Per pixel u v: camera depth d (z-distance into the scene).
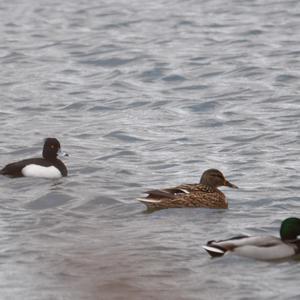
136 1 52.50
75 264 16.08
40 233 18.08
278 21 44.81
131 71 36.19
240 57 37.62
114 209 19.78
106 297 14.38
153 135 27.02
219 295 15.03
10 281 15.57
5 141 26.55
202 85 33.56
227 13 47.56
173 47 40.25
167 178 22.45
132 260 16.20
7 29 46.09
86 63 38.19
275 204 20.08
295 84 33.06
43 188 21.48
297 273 15.83
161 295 14.70
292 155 24.28
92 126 28.28
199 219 19.03
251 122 28.14
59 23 47.19
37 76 35.88
